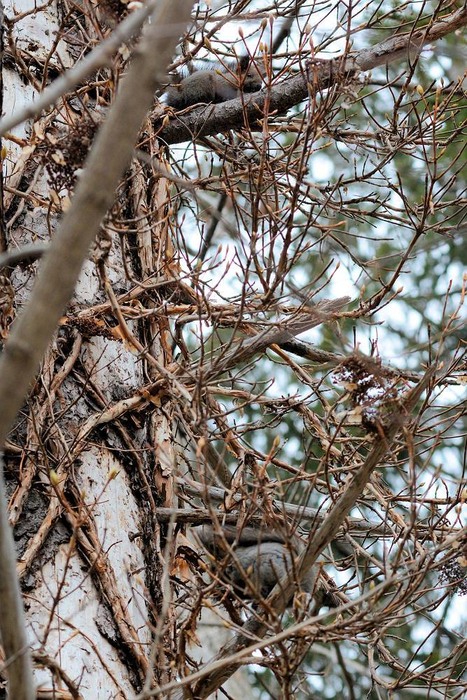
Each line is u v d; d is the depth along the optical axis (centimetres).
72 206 339
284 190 686
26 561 506
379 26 782
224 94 735
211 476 514
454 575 496
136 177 668
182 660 482
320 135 561
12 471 539
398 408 459
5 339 543
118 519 562
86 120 489
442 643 1018
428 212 561
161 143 725
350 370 466
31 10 668
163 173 495
